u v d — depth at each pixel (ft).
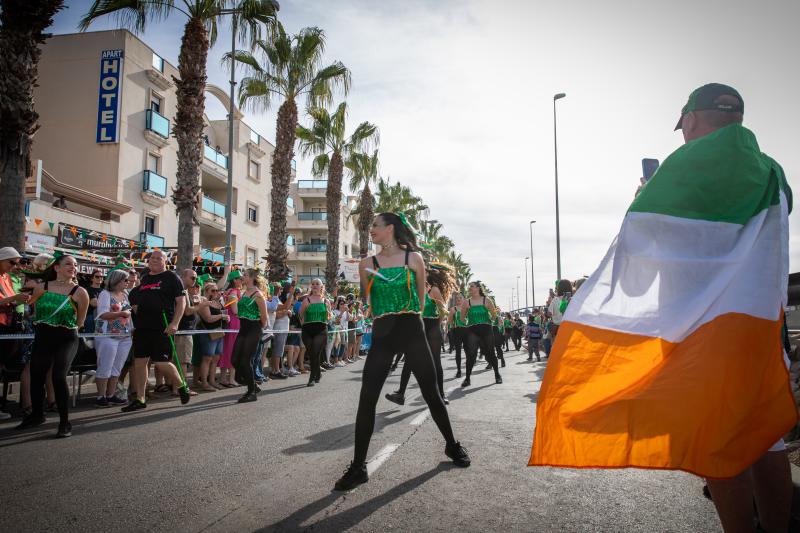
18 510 10.28
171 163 86.48
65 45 78.18
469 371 31.58
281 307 38.40
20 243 29.86
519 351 89.40
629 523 9.36
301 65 66.59
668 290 7.32
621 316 7.60
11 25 29.63
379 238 13.07
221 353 30.96
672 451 6.52
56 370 17.37
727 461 6.23
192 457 14.34
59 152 76.28
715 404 6.41
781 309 6.59
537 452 7.56
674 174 7.55
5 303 20.13
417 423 19.19
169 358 23.09
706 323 6.82
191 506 10.44
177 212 46.01
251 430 18.08
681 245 7.32
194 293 29.63
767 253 6.82
